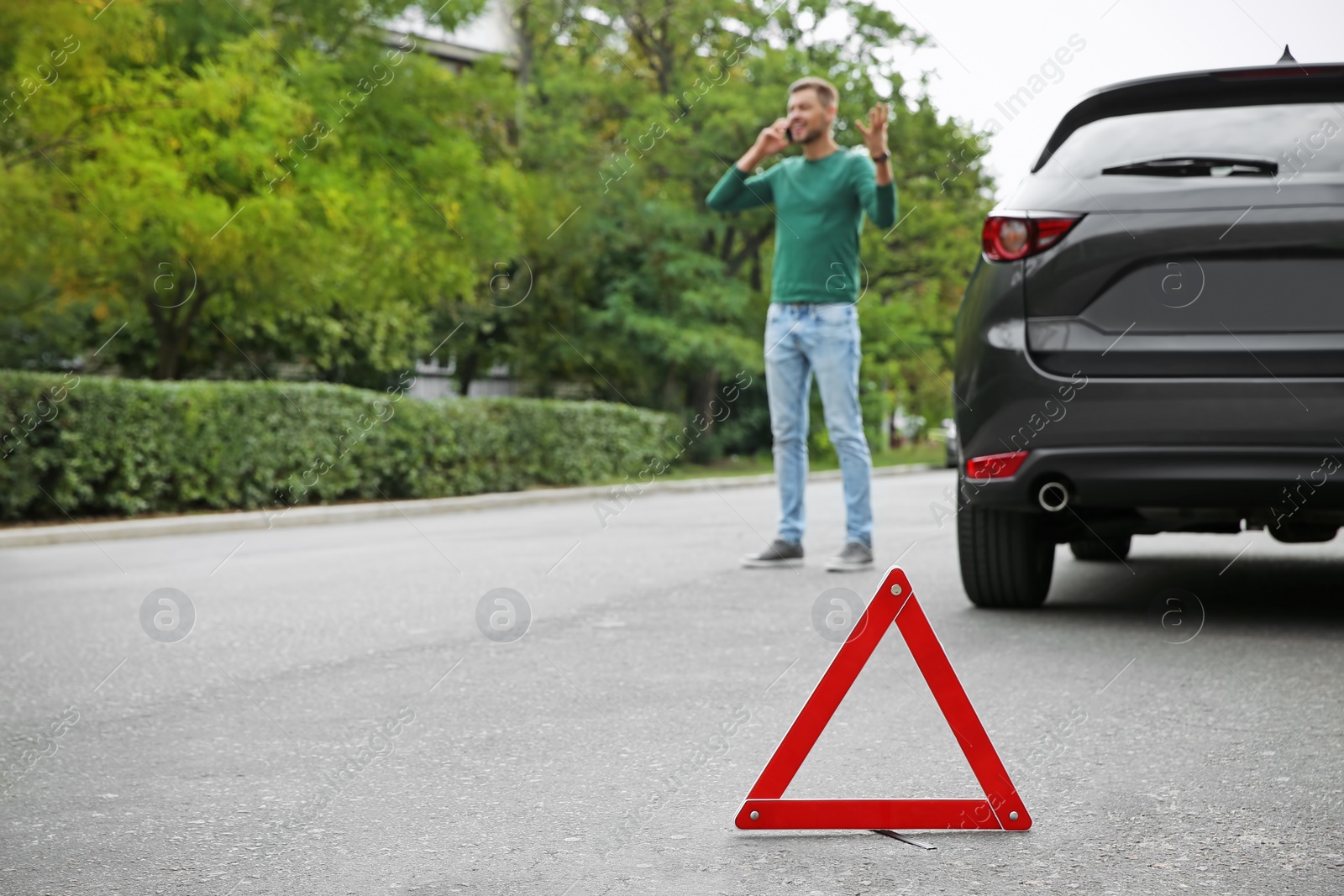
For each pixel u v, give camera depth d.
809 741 2.68
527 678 4.21
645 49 23.45
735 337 24.00
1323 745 3.24
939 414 34.91
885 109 6.33
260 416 13.34
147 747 3.43
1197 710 3.60
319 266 15.08
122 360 18.56
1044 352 4.71
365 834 2.67
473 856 2.53
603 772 3.11
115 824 2.76
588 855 2.52
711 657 4.50
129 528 11.26
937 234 26.91
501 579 6.89
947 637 4.68
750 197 6.80
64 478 11.55
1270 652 4.36
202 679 4.36
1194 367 4.52
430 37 18.28
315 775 3.13
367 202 15.27
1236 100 4.77
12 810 2.87
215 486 13.00
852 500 6.62
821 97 6.50
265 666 4.57
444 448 15.44
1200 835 2.58
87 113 13.36
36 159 13.34
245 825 2.74
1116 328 4.62
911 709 3.69
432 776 3.10
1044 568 5.35
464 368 20.62
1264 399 4.43
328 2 15.63
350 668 4.48
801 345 6.64
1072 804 2.80
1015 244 4.78
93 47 13.04
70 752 3.40
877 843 2.58
